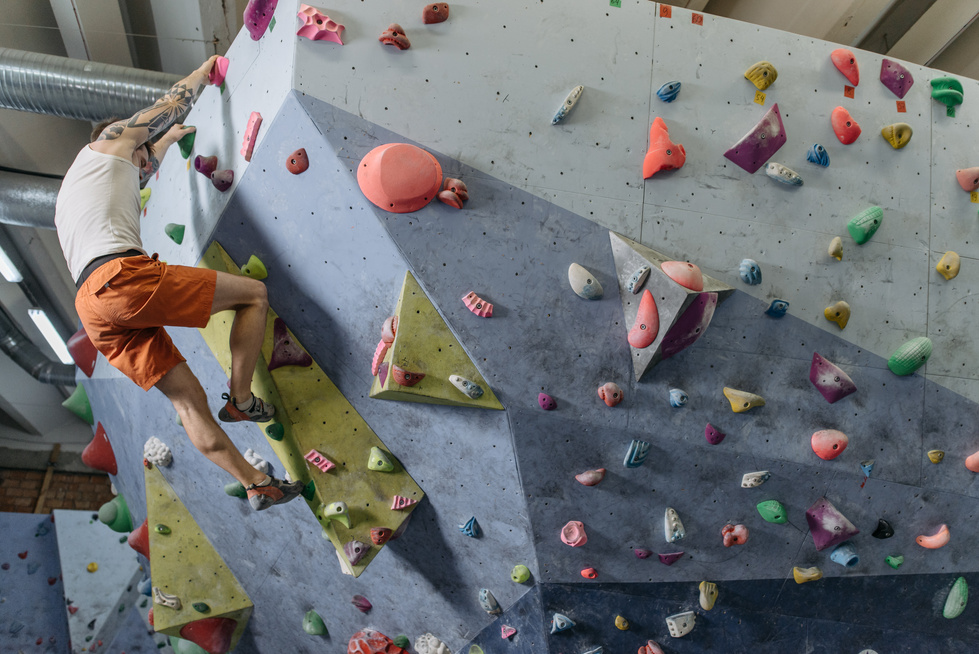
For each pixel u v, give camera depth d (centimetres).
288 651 402
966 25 453
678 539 323
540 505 314
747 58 325
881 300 330
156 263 266
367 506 319
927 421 338
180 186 365
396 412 316
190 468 385
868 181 332
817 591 350
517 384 300
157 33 539
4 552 840
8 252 710
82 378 493
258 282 295
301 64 288
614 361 304
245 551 382
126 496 486
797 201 323
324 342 321
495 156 298
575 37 309
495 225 296
